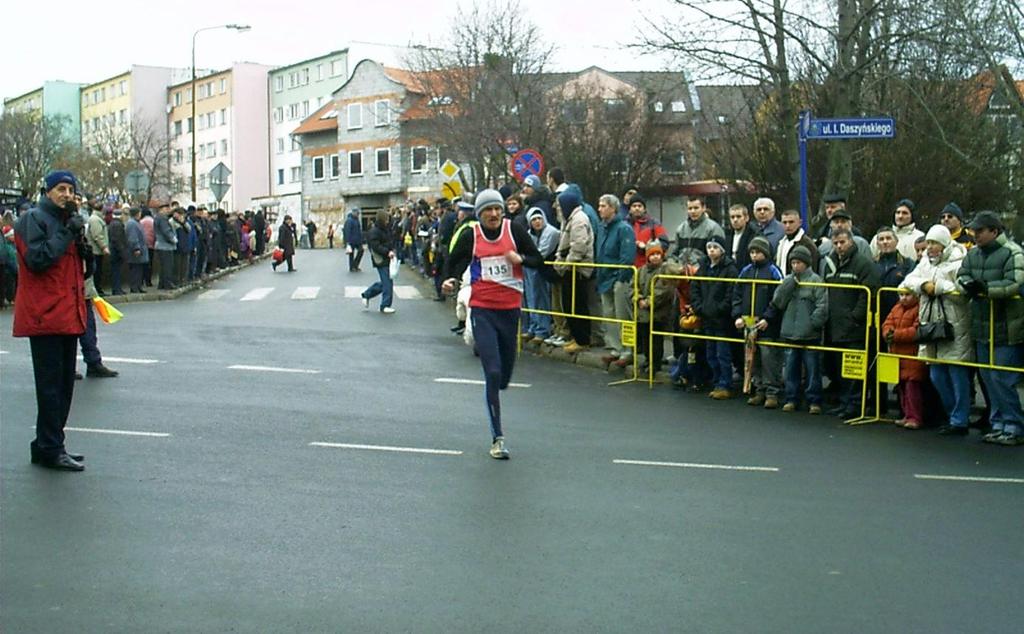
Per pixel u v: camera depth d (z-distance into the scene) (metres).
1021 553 6.36
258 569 5.84
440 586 5.61
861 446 9.53
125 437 9.16
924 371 10.39
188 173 103.06
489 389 8.70
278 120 96.81
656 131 35.53
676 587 5.66
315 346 15.48
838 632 5.08
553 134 35.59
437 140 40.22
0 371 12.54
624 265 13.27
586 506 7.23
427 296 23.84
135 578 5.66
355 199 81.50
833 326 11.00
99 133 84.19
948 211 11.64
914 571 6.00
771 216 12.71
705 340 12.16
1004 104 21.88
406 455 8.69
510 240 8.89
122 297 22.66
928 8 17.44
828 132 14.27
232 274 32.84
